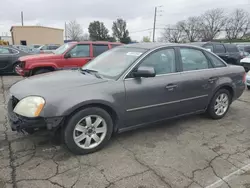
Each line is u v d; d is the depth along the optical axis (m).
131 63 3.30
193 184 2.47
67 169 2.66
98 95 2.90
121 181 2.48
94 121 3.01
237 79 4.55
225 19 59.12
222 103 4.47
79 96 2.79
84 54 7.50
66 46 7.59
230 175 2.65
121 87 3.09
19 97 2.83
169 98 3.57
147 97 3.32
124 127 3.31
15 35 44.47
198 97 3.97
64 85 2.89
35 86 2.92
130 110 3.22
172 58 3.70
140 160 2.90
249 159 3.01
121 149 3.18
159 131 3.83
